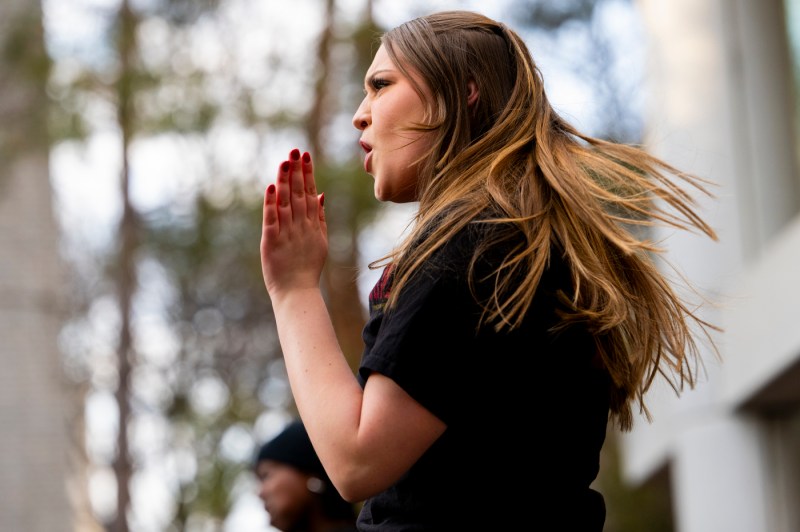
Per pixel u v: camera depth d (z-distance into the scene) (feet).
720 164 46.34
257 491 22.54
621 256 10.70
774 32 45.98
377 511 9.98
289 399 71.72
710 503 46.52
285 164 10.82
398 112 11.11
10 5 61.41
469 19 11.62
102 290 75.41
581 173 10.83
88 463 76.79
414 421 9.51
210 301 72.38
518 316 9.76
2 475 65.21
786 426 45.68
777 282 40.27
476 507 9.66
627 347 10.67
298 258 10.73
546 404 9.92
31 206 67.67
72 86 61.11
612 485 80.74
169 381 71.36
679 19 49.62
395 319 9.73
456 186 10.53
